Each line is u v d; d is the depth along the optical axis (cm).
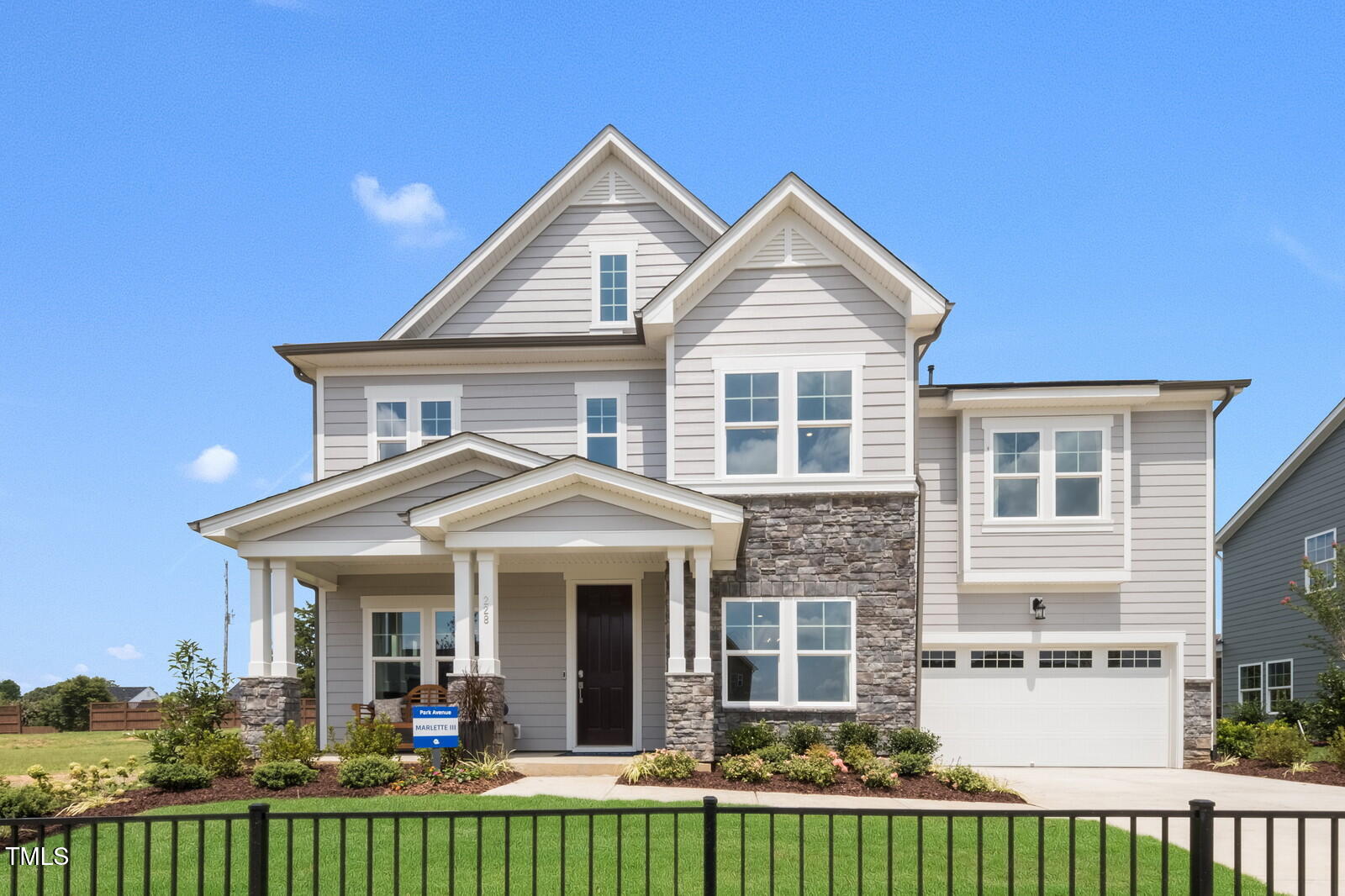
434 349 1895
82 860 1021
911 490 1712
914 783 1437
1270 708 2788
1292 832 1210
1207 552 2019
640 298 2053
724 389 1759
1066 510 2028
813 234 1773
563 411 1919
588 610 1858
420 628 1889
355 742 1556
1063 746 2034
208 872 964
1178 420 2052
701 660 1556
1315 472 2589
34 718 4569
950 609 2056
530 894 879
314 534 1670
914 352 1742
